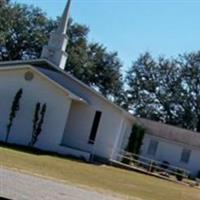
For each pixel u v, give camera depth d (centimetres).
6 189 1195
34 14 7088
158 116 7231
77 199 1301
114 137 3547
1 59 6981
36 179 1497
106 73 7375
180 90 7200
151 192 2136
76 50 7150
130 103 7350
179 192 2559
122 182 2295
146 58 7381
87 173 2336
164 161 4831
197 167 4769
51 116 3391
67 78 3650
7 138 3378
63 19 3916
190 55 7238
